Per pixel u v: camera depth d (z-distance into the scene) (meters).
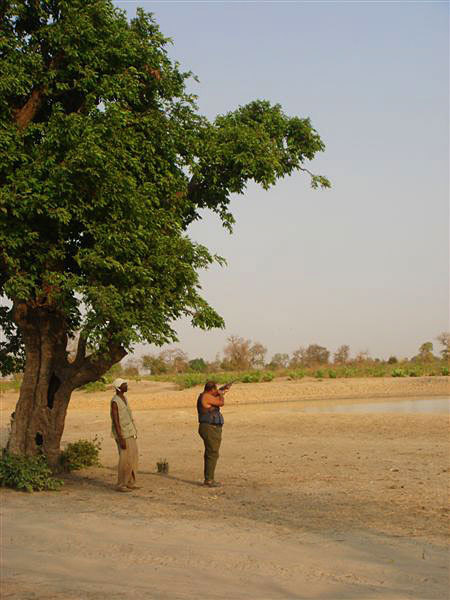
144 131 13.05
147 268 12.08
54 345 13.70
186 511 10.40
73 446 15.44
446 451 17.44
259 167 13.68
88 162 11.23
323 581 6.59
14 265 11.66
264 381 49.81
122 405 12.58
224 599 5.79
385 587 6.39
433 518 9.83
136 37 12.86
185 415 30.17
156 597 5.76
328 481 13.35
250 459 16.84
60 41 12.05
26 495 11.65
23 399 13.62
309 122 14.44
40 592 5.87
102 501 11.19
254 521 9.62
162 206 13.36
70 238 13.16
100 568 6.95
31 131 11.93
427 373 52.75
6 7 12.11
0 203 11.08
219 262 12.86
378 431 21.97
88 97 12.27
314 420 25.45
